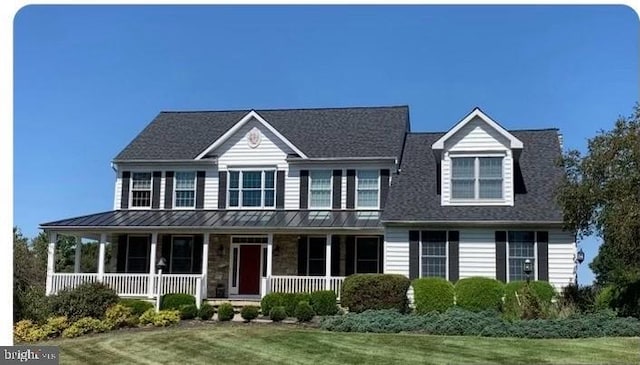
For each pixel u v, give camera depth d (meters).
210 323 20.30
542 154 25.80
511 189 23.69
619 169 18.95
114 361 14.50
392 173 26.38
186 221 25.89
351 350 14.58
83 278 24.69
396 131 28.22
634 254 18.34
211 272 26.78
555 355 13.62
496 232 23.06
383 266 25.12
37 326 18.61
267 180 27.27
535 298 19.77
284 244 26.55
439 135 28.06
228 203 27.33
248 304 24.06
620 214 17.94
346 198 26.53
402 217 23.56
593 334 16.44
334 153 26.98
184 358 14.41
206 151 27.50
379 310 20.36
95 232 25.66
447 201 24.02
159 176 27.92
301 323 20.00
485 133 24.20
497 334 16.50
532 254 22.81
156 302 23.62
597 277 33.78
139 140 29.61
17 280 20.25
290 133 29.06
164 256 26.94
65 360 14.88
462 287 21.53
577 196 19.69
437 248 23.39
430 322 17.95
